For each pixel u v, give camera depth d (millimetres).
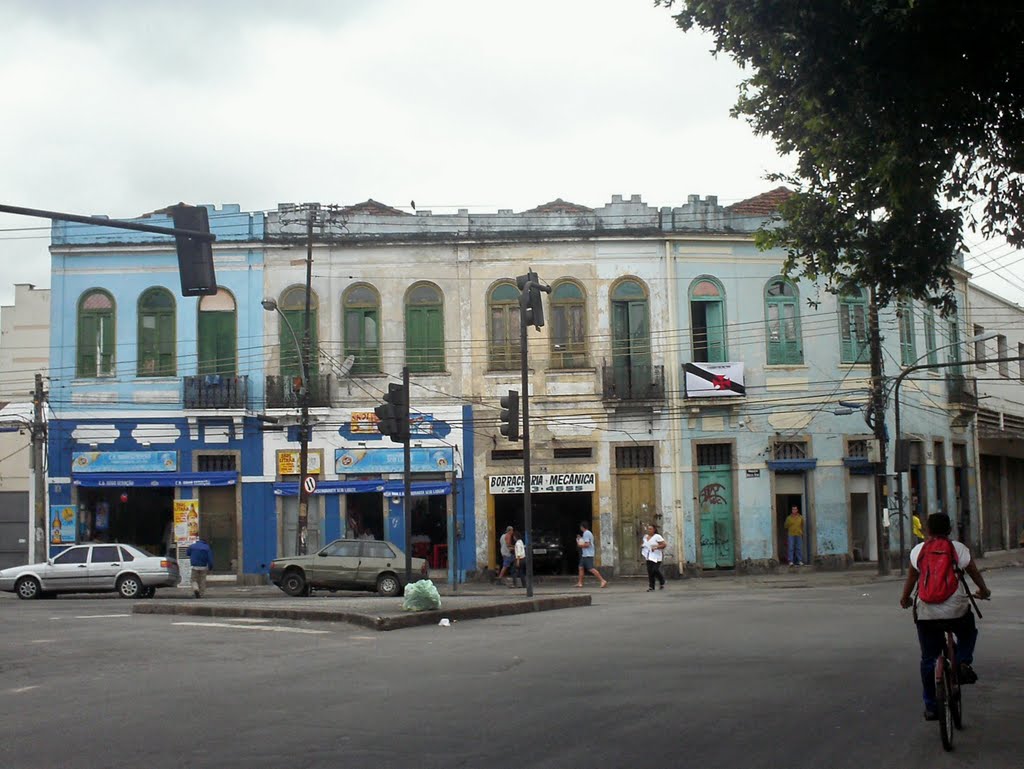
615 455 37094
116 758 8492
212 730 9570
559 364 37312
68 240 37344
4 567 39438
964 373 44719
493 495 36969
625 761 8289
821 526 37594
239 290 37344
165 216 37719
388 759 8367
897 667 13289
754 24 12703
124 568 31516
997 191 14266
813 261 15984
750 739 9078
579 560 36344
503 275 37594
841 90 12789
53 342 37125
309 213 36281
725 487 37406
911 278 15109
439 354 37406
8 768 8180
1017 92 12312
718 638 16750
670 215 37625
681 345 37281
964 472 43844
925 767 8148
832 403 37875
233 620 20500
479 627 19062
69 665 14250
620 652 15031
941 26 11430
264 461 37062
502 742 8977
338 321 37375
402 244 37531
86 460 36812
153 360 37125
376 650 15500
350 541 31656
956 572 9414
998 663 13805
